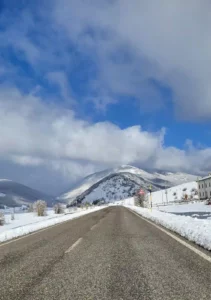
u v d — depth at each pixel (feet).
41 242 39.11
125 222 72.49
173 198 489.26
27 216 148.56
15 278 19.58
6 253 30.66
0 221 92.48
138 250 30.55
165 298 14.66
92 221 80.53
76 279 19.03
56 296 15.37
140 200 303.89
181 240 36.68
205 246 30.01
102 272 20.99
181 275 19.35
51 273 20.88
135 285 17.30
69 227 62.75
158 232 47.39
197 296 14.80
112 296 15.23
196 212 123.75
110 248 32.32
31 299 14.90
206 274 19.39
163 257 26.16
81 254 28.81
